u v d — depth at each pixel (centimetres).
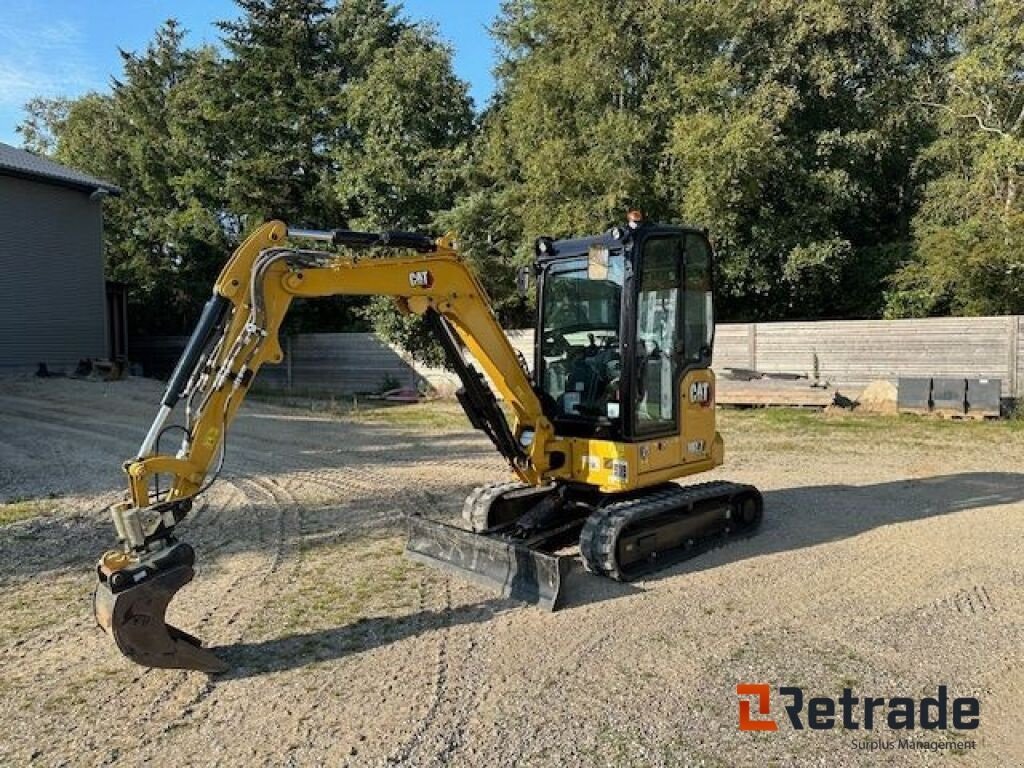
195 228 2475
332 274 491
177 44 3228
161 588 428
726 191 1722
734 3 1848
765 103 1767
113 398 1636
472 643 477
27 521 771
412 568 620
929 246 1731
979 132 1781
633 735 371
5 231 1925
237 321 460
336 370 2255
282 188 2453
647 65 1922
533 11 2414
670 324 634
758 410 1600
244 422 1509
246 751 361
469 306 569
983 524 747
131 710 402
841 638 482
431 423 1539
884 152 1989
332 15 2727
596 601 546
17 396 1630
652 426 613
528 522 626
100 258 2155
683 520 632
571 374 641
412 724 383
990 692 413
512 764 347
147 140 2769
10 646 485
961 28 1958
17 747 368
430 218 2222
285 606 541
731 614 521
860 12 1847
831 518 772
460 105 2334
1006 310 1709
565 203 1914
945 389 1441
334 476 998
